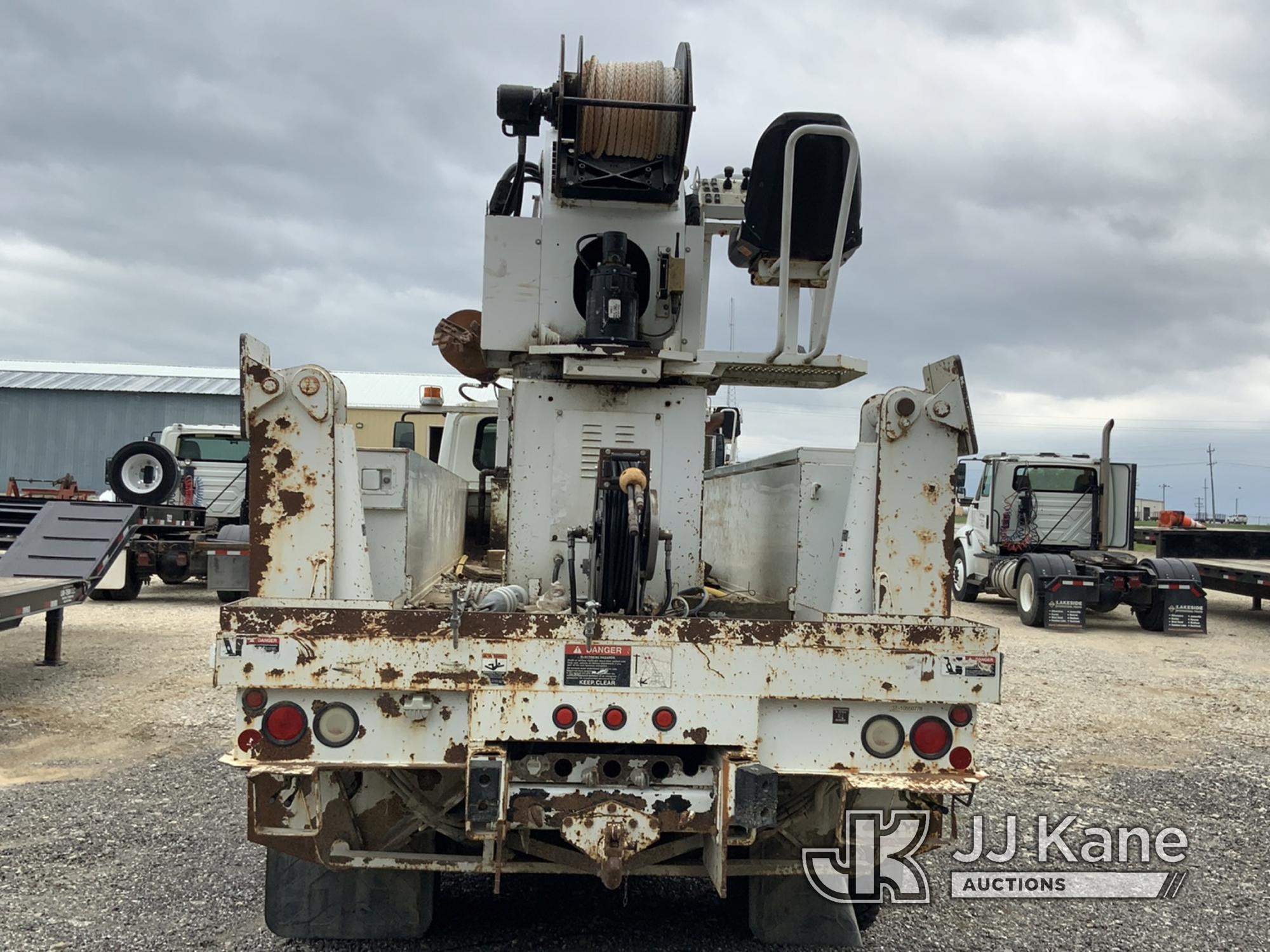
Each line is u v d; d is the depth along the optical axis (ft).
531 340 13.51
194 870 14.19
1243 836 17.49
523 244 13.57
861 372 14.33
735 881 13.82
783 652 10.42
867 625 10.52
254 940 11.90
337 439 10.88
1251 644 44.88
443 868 10.58
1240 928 13.39
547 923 12.71
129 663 30.99
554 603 12.00
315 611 10.15
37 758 20.30
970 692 10.53
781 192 13.26
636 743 10.35
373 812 11.16
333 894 11.84
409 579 11.99
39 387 117.70
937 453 11.29
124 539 31.99
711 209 14.76
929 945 12.55
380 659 10.17
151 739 21.97
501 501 18.42
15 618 25.41
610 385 13.29
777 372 14.44
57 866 14.25
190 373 127.75
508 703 10.22
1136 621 54.19
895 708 10.62
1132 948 12.64
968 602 61.16
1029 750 23.49
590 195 13.43
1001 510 56.34
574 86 13.21
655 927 12.66
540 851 10.78
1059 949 12.56
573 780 10.44
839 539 12.48
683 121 13.17
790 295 14.47
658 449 13.29
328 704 10.25
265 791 10.30
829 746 10.56
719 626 10.41
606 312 12.85
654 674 10.34
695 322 13.87
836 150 13.09
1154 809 18.98
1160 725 26.71
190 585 56.75
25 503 43.55
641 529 11.18
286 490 10.66
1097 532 55.57
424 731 10.31
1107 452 56.03
